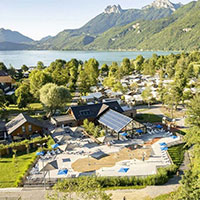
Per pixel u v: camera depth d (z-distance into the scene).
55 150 53.16
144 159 48.22
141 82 142.00
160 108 87.75
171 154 50.22
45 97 73.38
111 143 56.53
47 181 40.28
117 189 37.81
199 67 152.62
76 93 119.25
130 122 59.72
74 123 69.38
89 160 48.38
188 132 38.69
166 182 39.69
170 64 171.88
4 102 87.62
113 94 105.19
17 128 59.38
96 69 164.88
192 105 41.75
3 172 43.69
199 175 30.05
